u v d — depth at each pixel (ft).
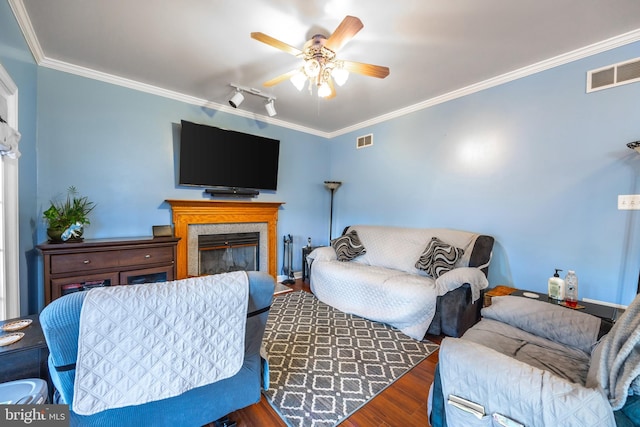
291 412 5.03
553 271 8.01
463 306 7.70
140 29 6.63
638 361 2.57
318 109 11.98
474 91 9.59
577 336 4.62
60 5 5.79
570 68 7.59
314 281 11.44
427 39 6.88
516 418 2.73
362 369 6.39
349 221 14.92
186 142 10.49
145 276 8.93
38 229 7.89
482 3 5.62
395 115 12.26
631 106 6.73
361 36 6.75
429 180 11.13
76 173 8.63
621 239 6.89
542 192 8.18
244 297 3.91
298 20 6.25
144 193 9.95
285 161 14.03
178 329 3.43
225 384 4.22
